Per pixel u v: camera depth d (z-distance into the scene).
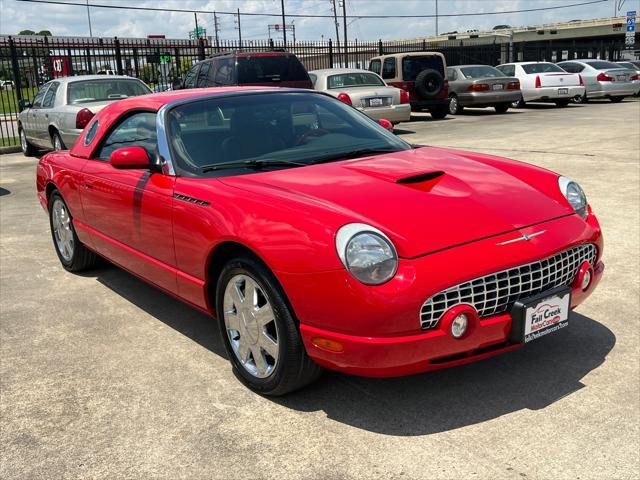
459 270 2.61
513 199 3.08
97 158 4.57
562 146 10.88
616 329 3.70
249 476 2.52
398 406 2.99
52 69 18.72
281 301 2.82
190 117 3.80
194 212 3.27
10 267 5.54
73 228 5.06
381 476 2.47
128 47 18.39
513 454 2.57
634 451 2.56
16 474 2.59
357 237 2.59
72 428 2.93
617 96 22.00
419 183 3.13
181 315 4.30
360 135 3.97
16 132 18.52
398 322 2.54
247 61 11.34
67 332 4.06
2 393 3.28
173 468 2.59
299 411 2.99
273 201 2.94
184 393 3.21
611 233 5.62
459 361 2.74
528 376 3.20
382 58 18.42
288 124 3.88
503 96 18.55
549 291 2.87
